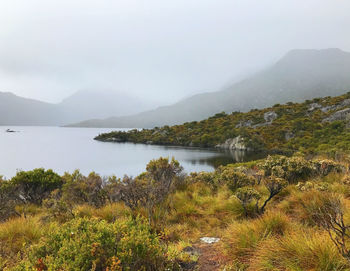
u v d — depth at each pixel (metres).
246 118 118.19
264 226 3.70
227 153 72.81
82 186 8.27
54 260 2.27
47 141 132.50
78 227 2.71
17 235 4.24
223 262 3.14
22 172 10.44
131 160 59.91
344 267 2.35
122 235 2.56
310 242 2.75
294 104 132.62
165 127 136.00
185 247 3.75
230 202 6.06
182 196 7.42
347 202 4.41
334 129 68.31
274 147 71.75
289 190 6.44
